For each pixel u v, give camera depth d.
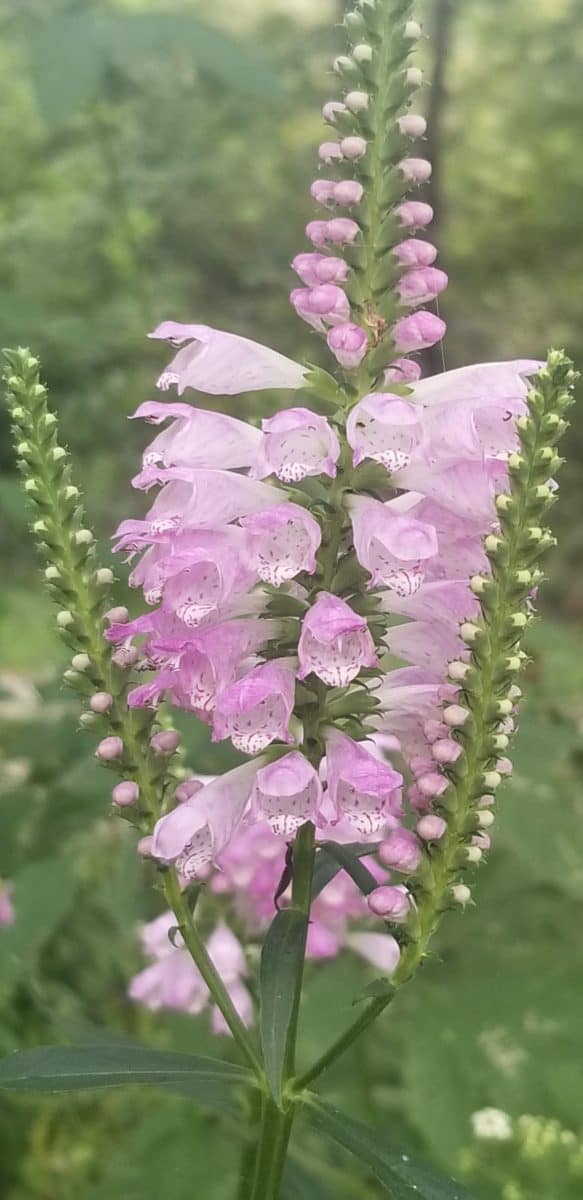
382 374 0.16
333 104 0.16
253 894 0.22
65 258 0.66
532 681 0.32
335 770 0.15
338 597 0.15
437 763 0.15
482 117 1.32
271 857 0.22
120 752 0.16
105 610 0.16
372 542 0.15
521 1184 0.24
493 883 0.30
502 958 0.27
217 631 0.15
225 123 0.94
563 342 1.19
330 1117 0.15
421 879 0.15
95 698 0.16
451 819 0.15
